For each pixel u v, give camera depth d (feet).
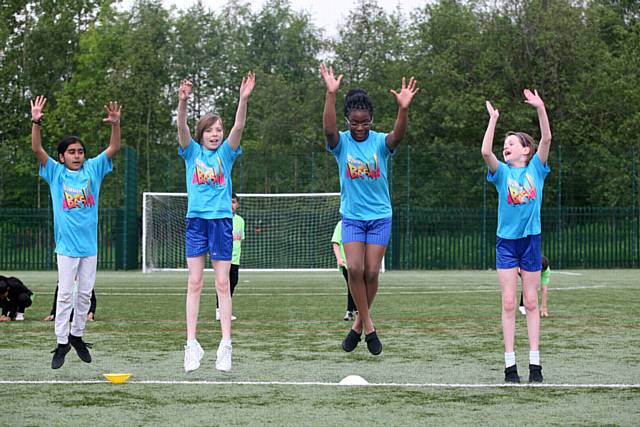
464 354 33.76
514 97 156.97
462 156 123.54
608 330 42.27
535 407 23.03
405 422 21.20
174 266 117.80
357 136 29.53
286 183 122.01
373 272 29.68
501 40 155.22
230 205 29.17
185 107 28.96
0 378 27.86
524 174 27.37
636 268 122.11
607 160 126.00
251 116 189.47
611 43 188.14
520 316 49.60
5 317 47.47
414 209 120.47
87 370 29.63
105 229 118.32
